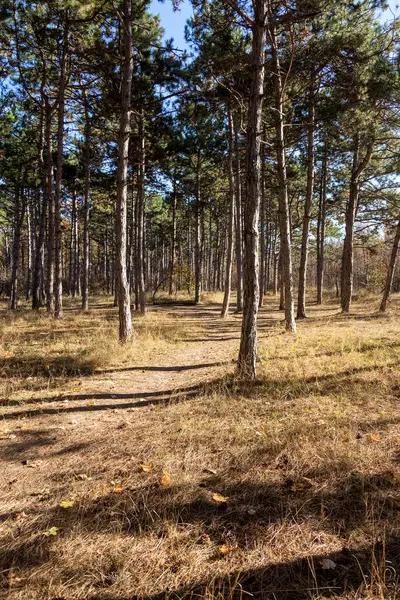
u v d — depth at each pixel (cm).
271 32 904
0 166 1838
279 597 193
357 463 312
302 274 1466
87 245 1853
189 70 1059
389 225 1962
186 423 422
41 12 1163
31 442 396
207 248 4434
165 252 4606
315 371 594
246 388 532
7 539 246
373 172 1812
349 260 1627
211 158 2162
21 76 1334
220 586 201
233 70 950
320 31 900
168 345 930
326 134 1321
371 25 920
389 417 402
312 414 422
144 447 371
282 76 987
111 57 1098
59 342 905
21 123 1855
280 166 1036
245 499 276
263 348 808
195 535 242
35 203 2361
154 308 2172
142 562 221
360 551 221
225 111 1317
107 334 998
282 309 2019
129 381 625
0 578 213
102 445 383
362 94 955
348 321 1285
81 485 308
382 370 571
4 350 805
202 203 2334
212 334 1144
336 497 272
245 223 596
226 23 848
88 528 253
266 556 221
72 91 1423
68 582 209
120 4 1001
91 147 1898
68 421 451
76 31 1110
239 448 354
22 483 317
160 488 295
